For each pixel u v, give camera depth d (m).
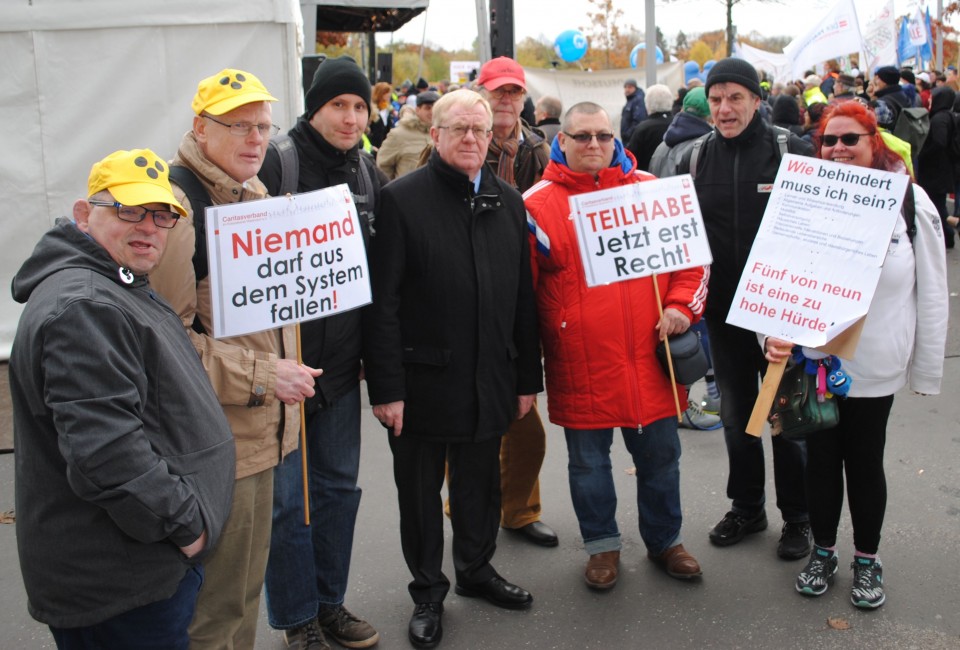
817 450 3.48
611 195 3.47
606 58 29.81
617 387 3.53
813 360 3.33
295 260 2.73
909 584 3.60
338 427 3.25
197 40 6.11
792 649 3.22
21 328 2.00
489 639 3.37
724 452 5.11
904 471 4.73
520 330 3.50
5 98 5.93
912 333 3.39
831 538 3.54
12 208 6.04
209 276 2.60
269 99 2.56
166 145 6.21
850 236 3.28
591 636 3.36
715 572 3.79
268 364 2.55
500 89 4.13
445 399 3.30
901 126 9.32
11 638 3.44
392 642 3.39
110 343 1.98
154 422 2.09
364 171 3.31
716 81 3.76
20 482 2.08
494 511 3.59
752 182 3.79
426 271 3.25
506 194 3.41
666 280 3.62
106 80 6.04
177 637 2.20
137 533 2.00
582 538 4.07
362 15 12.84
